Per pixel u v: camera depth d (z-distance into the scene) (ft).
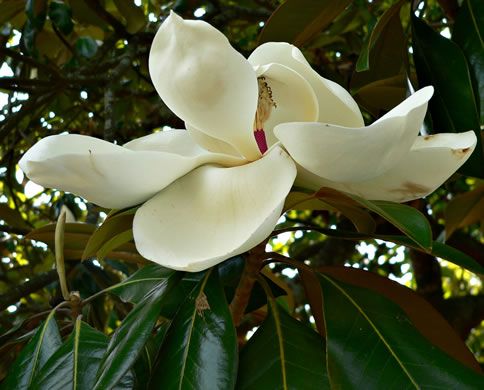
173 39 1.48
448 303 2.95
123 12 2.92
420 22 1.94
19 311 2.70
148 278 1.88
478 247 2.98
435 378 1.49
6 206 2.91
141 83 4.03
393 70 2.27
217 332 1.55
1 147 3.89
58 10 2.71
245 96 1.50
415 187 1.57
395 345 1.54
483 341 5.28
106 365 1.48
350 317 1.60
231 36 3.74
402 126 1.40
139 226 1.51
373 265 4.52
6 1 2.99
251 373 1.55
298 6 2.04
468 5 1.94
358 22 3.30
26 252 3.42
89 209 3.18
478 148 1.81
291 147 1.47
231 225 1.48
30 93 2.85
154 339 1.82
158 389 1.50
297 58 1.63
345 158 1.43
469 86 1.85
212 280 1.66
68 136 1.50
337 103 1.67
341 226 3.34
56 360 1.63
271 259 1.78
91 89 3.41
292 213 4.81
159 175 1.52
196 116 1.54
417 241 1.42
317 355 1.57
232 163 1.59
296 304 3.52
